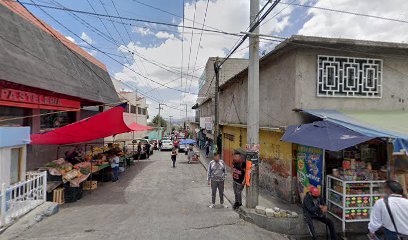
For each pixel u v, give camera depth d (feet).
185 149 96.37
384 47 25.80
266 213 22.09
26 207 23.26
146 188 38.93
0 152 21.43
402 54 27.86
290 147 27.94
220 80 90.94
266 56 29.73
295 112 25.99
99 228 20.85
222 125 63.87
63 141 38.68
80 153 45.70
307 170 25.66
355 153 25.18
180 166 64.69
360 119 22.89
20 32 34.06
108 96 62.80
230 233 20.27
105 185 41.42
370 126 20.47
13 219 21.12
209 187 39.14
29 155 37.88
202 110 112.57
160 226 21.44
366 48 26.08
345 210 20.30
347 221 20.11
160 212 26.00
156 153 104.17
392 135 17.62
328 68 26.45
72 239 18.42
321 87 26.16
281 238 20.07
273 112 31.14
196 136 138.92
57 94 39.19
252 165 24.80
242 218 23.67
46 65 37.52
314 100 26.16
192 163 70.08
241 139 47.16
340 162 24.76
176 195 34.01
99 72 64.39
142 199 32.01
